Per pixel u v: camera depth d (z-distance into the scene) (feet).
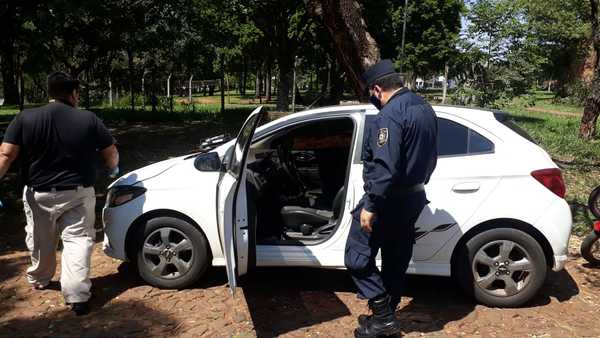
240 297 14.35
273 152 16.49
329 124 17.15
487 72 40.09
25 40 28.45
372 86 11.32
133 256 14.73
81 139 13.23
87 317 13.14
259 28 76.02
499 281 13.84
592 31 50.03
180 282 14.56
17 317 13.14
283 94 75.72
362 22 23.22
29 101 93.71
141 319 13.05
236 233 12.34
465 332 12.57
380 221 11.29
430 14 90.17
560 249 13.44
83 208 13.61
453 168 13.66
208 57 70.64
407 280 15.74
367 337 11.82
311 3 23.53
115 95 103.86
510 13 39.40
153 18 43.88
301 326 12.82
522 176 13.50
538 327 12.84
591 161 35.35
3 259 16.94
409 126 10.65
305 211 14.82
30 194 13.41
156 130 53.78
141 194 14.49
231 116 70.74
